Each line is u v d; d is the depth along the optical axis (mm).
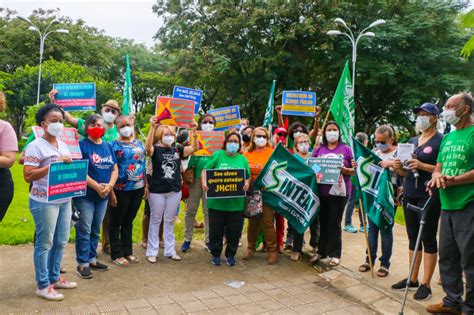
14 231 6707
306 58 23672
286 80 23922
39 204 4086
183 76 23672
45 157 4070
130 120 5375
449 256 4168
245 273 5488
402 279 5258
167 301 4383
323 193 5719
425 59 20594
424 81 20641
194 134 5863
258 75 23688
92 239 5211
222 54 22953
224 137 6156
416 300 4609
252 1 22094
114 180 5043
